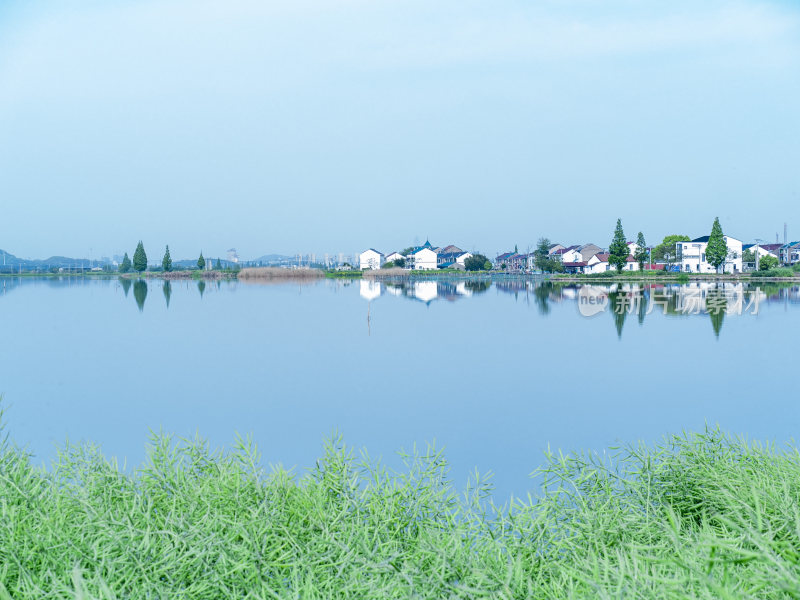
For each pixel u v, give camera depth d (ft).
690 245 204.33
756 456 8.25
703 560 4.30
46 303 90.48
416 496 7.72
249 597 5.27
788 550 3.79
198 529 6.21
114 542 5.69
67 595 4.73
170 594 5.13
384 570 5.72
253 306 85.81
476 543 6.51
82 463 8.11
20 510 6.41
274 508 7.10
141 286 150.41
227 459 8.31
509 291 131.54
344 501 7.39
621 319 68.54
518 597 5.18
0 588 4.54
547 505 7.27
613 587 4.54
